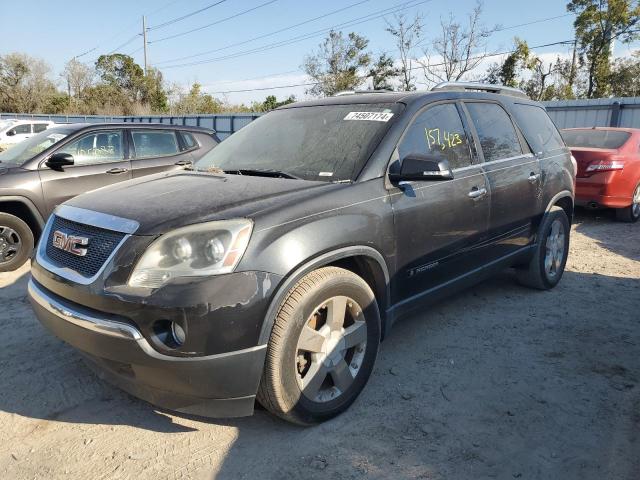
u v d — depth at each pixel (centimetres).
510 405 321
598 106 1691
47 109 6391
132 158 703
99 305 258
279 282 262
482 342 409
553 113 1806
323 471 262
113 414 311
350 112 381
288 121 406
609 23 3712
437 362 375
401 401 324
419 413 312
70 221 298
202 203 280
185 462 269
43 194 616
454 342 408
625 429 296
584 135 945
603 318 457
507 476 260
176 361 247
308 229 278
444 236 368
